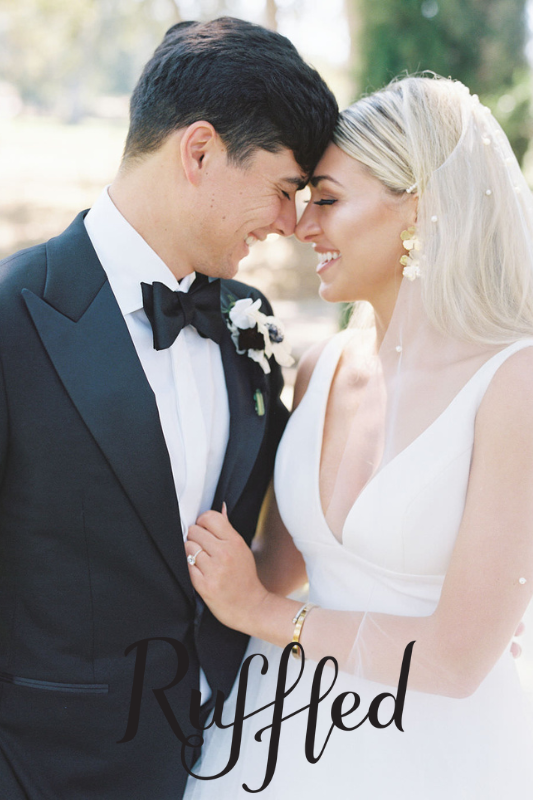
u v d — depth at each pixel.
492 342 1.50
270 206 1.59
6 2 17.47
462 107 1.60
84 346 1.43
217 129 1.49
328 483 1.69
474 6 5.52
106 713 1.50
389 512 1.52
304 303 9.97
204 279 1.69
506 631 1.41
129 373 1.44
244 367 1.74
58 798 1.48
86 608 1.46
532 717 1.63
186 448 1.58
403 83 1.67
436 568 1.54
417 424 1.54
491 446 1.43
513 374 1.45
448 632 1.42
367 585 1.60
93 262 1.51
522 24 5.72
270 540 1.91
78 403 1.39
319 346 1.97
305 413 1.80
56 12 14.56
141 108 1.55
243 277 10.41
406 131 1.57
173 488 1.48
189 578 1.54
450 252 1.53
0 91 25.81
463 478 1.49
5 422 1.36
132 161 1.57
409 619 1.48
